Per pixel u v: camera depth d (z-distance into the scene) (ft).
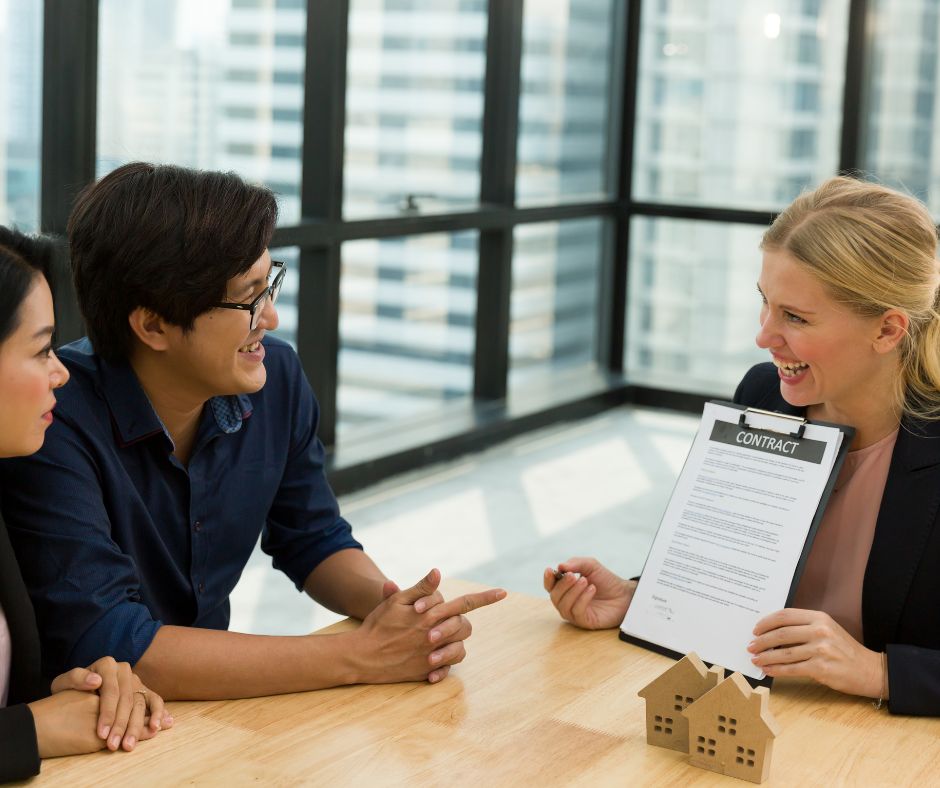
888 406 5.54
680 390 21.80
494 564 13.84
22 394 4.47
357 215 16.71
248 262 5.19
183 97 13.97
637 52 21.81
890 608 5.43
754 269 21.34
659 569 5.57
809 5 20.35
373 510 15.74
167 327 5.29
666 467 18.37
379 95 16.74
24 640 4.77
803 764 4.44
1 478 5.20
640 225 22.38
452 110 18.21
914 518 5.41
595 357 22.76
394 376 17.95
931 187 19.86
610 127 22.07
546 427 20.21
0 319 4.37
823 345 5.34
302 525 6.39
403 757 4.41
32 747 4.23
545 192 20.70
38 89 12.25
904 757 4.52
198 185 5.18
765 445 5.52
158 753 4.42
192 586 5.90
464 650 5.26
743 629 5.23
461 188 18.70
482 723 4.71
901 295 5.24
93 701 4.52
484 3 18.51
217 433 5.77
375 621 5.14
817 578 5.71
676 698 4.47
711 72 21.35
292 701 4.91
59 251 4.72
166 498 5.73
